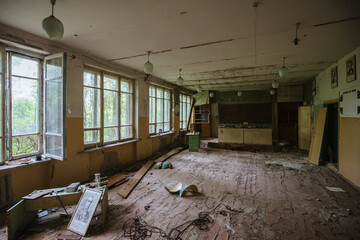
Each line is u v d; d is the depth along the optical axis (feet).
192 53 14.44
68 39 11.62
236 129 27.48
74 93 13.15
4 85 10.41
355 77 13.21
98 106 15.80
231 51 14.07
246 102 34.37
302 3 7.84
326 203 10.55
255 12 8.55
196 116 37.19
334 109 18.67
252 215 9.30
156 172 16.42
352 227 8.29
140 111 20.43
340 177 14.94
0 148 10.27
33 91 11.89
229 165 18.62
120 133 18.13
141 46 12.92
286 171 16.61
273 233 7.88
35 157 11.72
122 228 8.27
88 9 8.24
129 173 16.34
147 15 8.79
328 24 9.78
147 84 21.63
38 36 11.07
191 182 13.94
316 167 17.85
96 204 8.14
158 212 9.62
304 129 26.66
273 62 17.03
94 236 7.73
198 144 25.54
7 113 10.62
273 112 32.68
